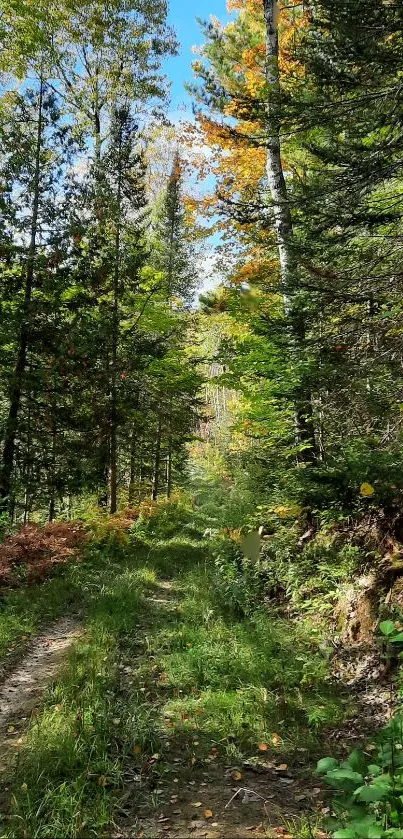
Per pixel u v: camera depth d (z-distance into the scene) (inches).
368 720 179.5
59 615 325.7
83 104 786.2
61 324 514.9
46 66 702.5
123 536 522.3
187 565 456.1
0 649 262.4
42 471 549.0
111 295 644.7
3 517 470.6
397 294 240.4
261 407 428.8
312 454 354.9
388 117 222.7
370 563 250.8
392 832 95.0
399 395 233.8
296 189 264.4
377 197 293.3
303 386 263.7
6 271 523.2
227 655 231.5
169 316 713.0
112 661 238.7
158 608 325.4
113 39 792.9
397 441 228.7
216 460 1251.8
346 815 129.0
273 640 245.1
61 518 799.1
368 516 264.8
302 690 203.8
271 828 134.4
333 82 224.2
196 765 165.5
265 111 256.8
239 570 347.6
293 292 266.2
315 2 222.1
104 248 620.7
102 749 165.5
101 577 397.4
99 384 553.3
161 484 1064.8
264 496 425.4
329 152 230.8
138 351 628.4
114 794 149.5
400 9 199.9
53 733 173.9
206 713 191.8
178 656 237.5
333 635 240.2
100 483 584.7
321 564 285.3
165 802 147.8
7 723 193.9
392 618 210.8
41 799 144.6
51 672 238.8
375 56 209.8
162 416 728.3
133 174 670.5
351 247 256.8
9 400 506.0
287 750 170.4
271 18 388.2
